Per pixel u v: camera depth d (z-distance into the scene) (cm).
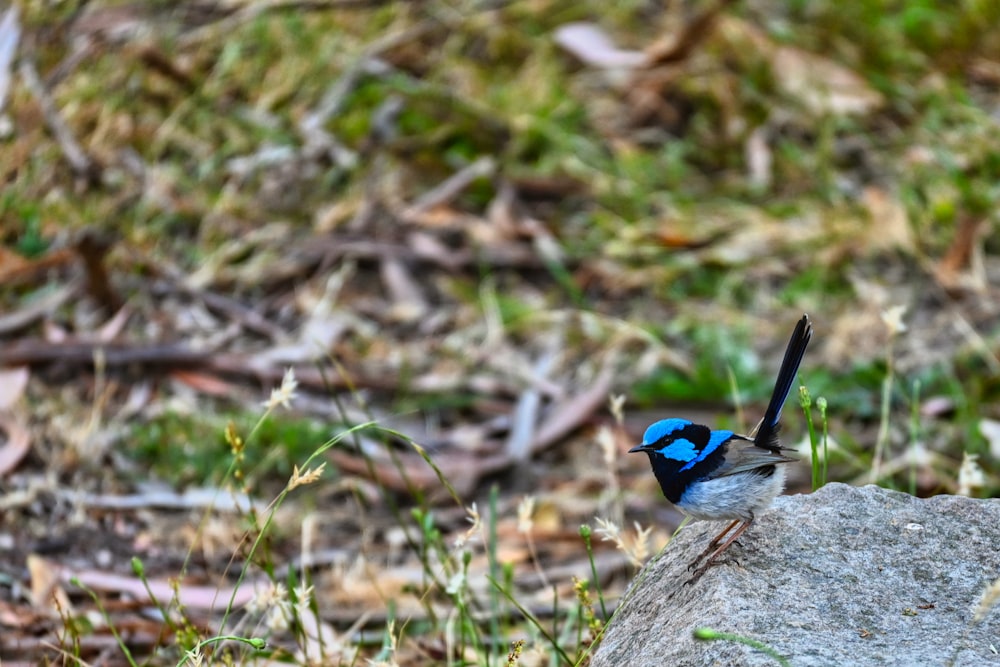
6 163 1348
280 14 1586
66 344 1188
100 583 929
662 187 1455
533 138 1476
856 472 1068
